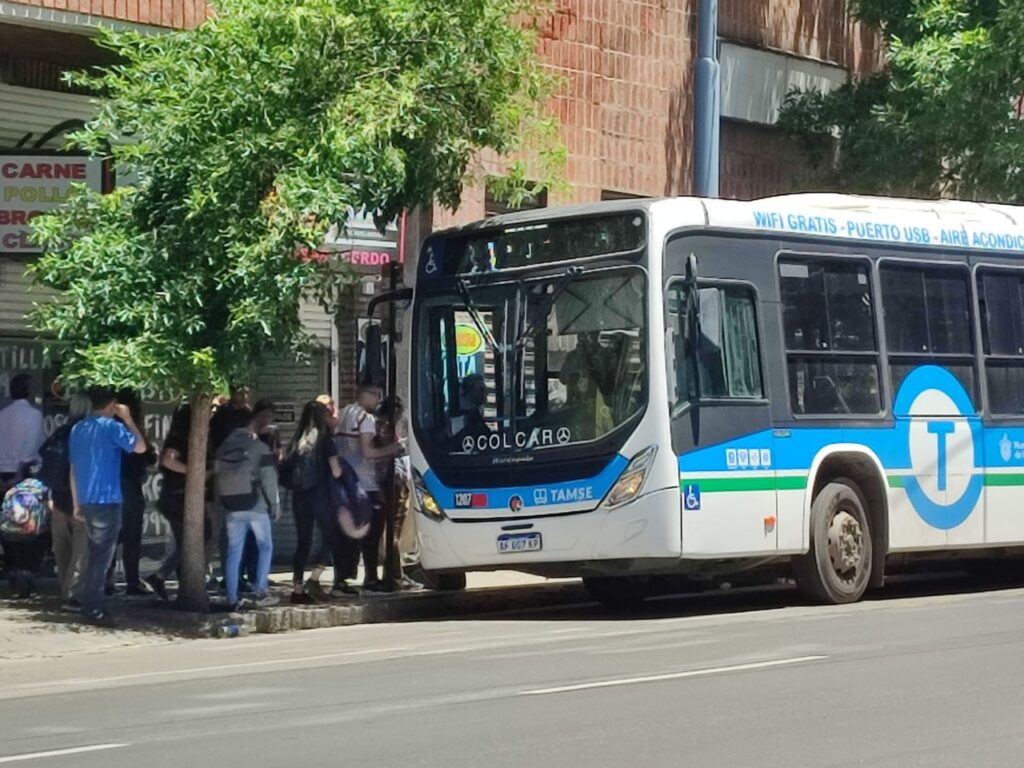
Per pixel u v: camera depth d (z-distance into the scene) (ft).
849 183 83.56
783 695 33.09
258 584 52.70
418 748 28.07
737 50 82.79
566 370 50.67
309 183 48.55
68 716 33.45
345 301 68.28
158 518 64.54
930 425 57.06
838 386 54.39
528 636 46.91
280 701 34.32
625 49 77.82
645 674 36.52
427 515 52.65
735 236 52.06
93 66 59.21
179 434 53.31
